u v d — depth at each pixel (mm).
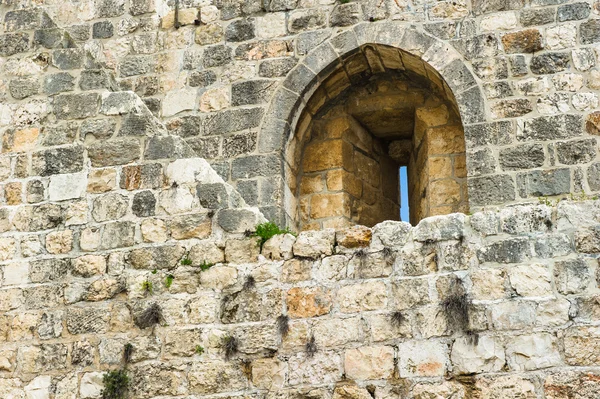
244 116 13539
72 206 10734
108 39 14406
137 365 9852
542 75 12812
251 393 9500
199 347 9781
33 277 10469
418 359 9219
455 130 13727
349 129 14320
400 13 13500
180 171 10633
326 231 9930
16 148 11133
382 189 14797
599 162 12305
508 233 9453
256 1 14094
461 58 13109
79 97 11227
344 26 13641
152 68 14109
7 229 10758
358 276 9648
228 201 10453
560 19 13047
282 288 9812
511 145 12555
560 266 9203
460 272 9414
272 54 13773
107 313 10148
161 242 10344
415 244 9633
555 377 8852
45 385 9977
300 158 14094
